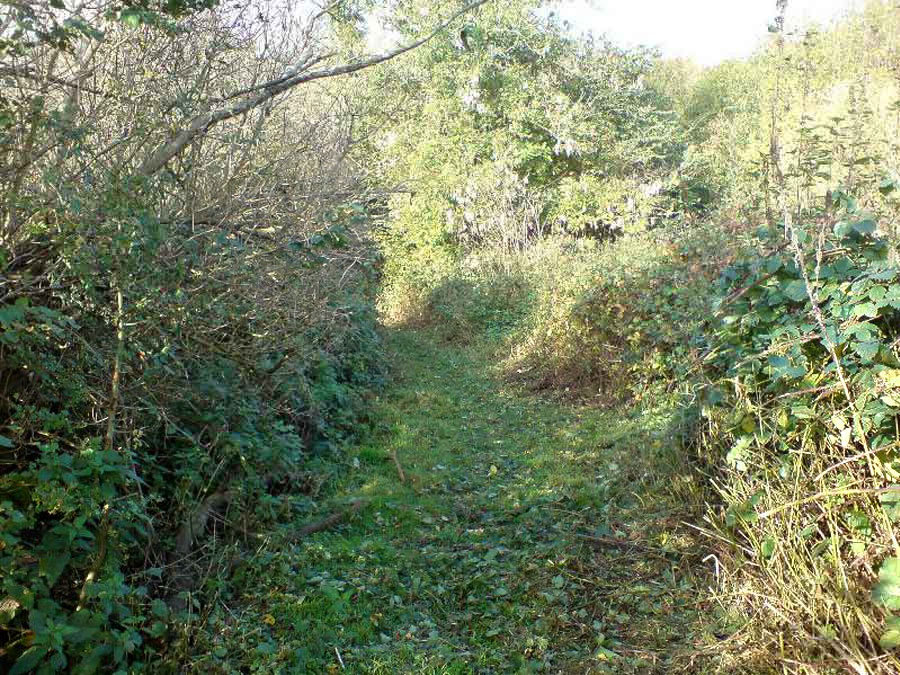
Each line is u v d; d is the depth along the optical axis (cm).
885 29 1582
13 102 298
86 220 306
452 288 1505
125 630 315
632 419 719
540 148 1988
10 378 321
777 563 318
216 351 413
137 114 359
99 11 318
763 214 676
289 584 402
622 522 470
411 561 450
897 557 273
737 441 396
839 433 339
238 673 323
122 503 342
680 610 367
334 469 600
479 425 793
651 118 2181
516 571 431
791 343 362
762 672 297
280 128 505
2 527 269
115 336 347
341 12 479
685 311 721
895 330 362
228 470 473
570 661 343
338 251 530
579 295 938
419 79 1977
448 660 345
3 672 271
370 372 959
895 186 416
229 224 410
